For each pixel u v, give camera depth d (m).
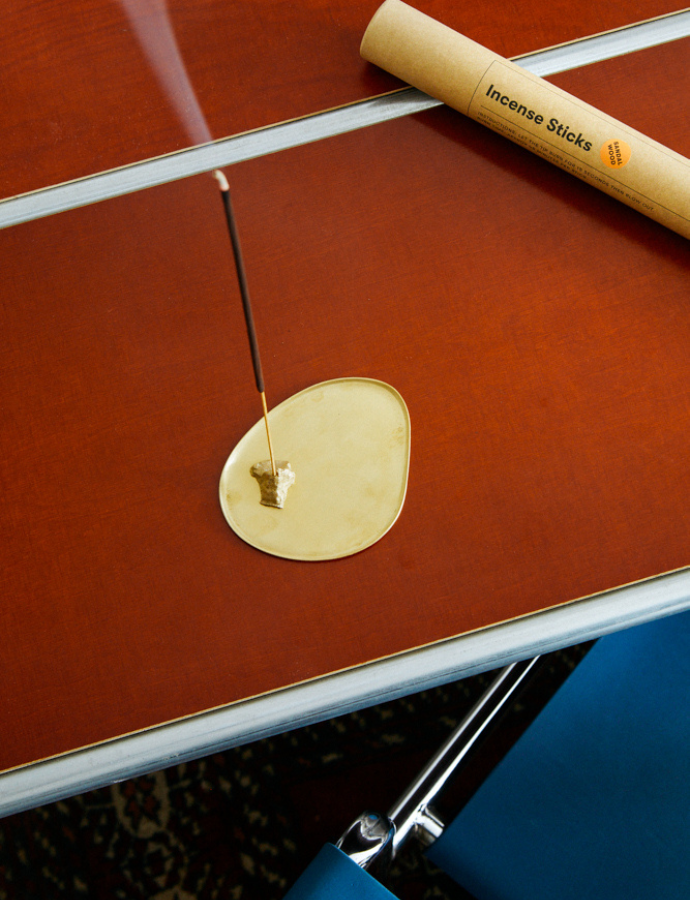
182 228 0.96
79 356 0.93
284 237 0.95
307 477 0.89
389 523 0.88
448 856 0.96
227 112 0.99
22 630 0.87
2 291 0.94
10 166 0.98
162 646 0.86
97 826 1.26
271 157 0.97
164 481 0.90
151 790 1.27
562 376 0.91
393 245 0.94
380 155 0.97
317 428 0.90
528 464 0.89
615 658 1.01
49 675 0.86
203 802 1.27
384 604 0.87
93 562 0.88
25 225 0.96
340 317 0.93
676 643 1.01
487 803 0.97
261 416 0.91
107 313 0.94
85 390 0.92
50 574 0.88
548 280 0.93
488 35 1.00
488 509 0.88
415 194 0.96
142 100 0.99
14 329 0.94
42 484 0.90
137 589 0.87
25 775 0.85
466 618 0.86
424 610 0.87
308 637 0.86
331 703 0.85
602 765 0.98
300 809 1.26
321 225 0.95
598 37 0.99
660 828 0.95
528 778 0.98
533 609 0.86
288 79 0.99
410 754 1.27
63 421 0.91
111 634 0.87
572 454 0.89
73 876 1.25
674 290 0.93
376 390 0.91
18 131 0.99
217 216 0.96
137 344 0.93
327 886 0.91
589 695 1.00
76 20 1.02
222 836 1.25
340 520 0.88
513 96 0.94
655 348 0.91
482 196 0.96
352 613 0.87
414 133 0.97
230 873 1.24
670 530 0.88
